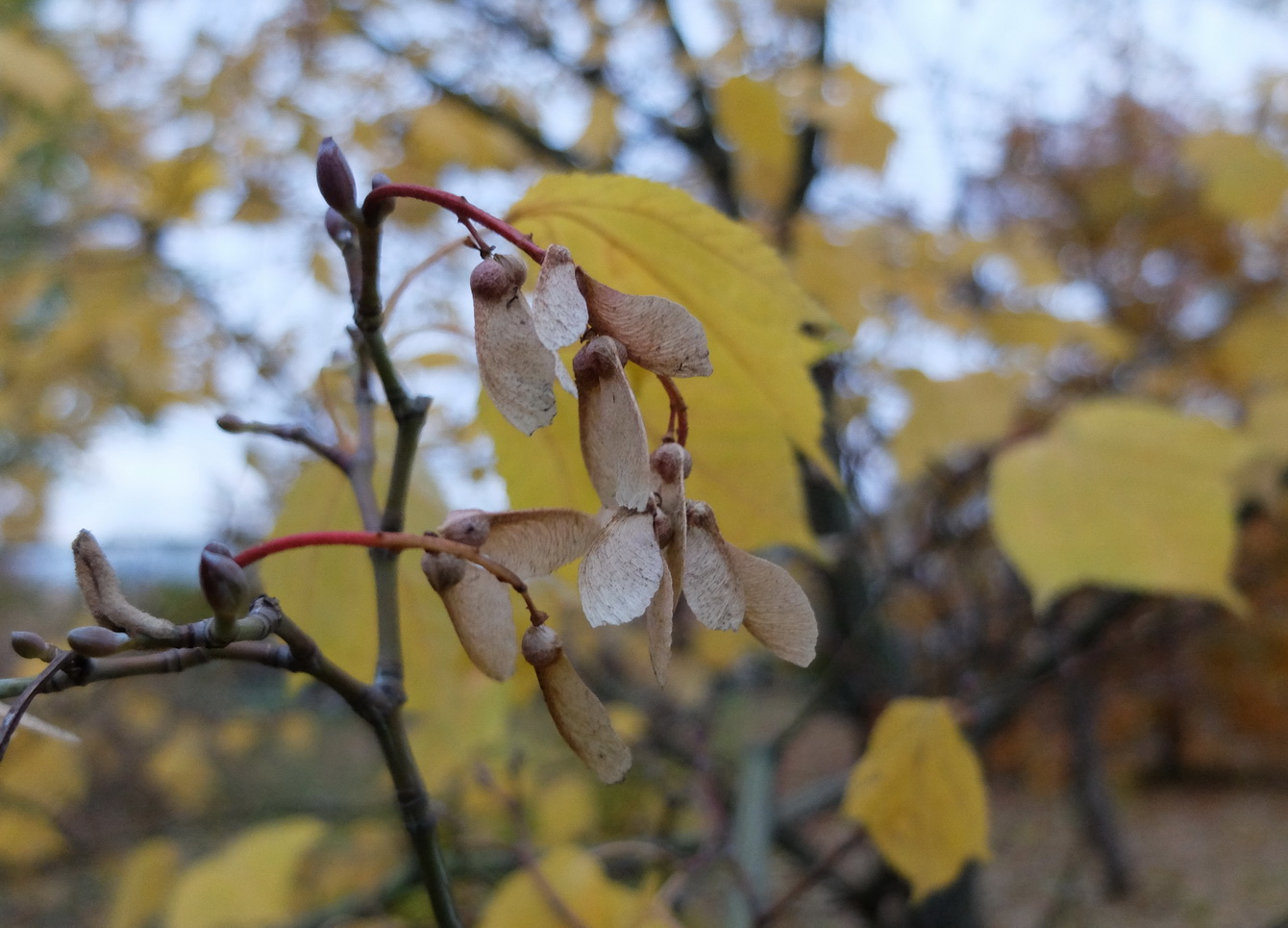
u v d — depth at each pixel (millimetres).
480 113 705
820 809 656
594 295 183
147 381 792
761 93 517
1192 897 1410
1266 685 1698
